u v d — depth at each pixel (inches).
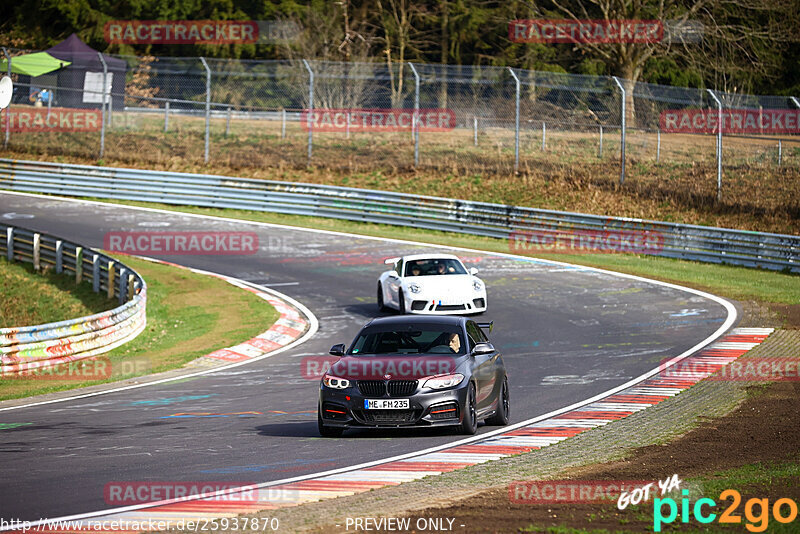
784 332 2110.0
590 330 2260.1
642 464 1034.1
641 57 6501.0
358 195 4183.1
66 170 4650.6
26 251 3432.6
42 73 5659.5
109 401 1646.2
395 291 2506.2
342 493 916.0
